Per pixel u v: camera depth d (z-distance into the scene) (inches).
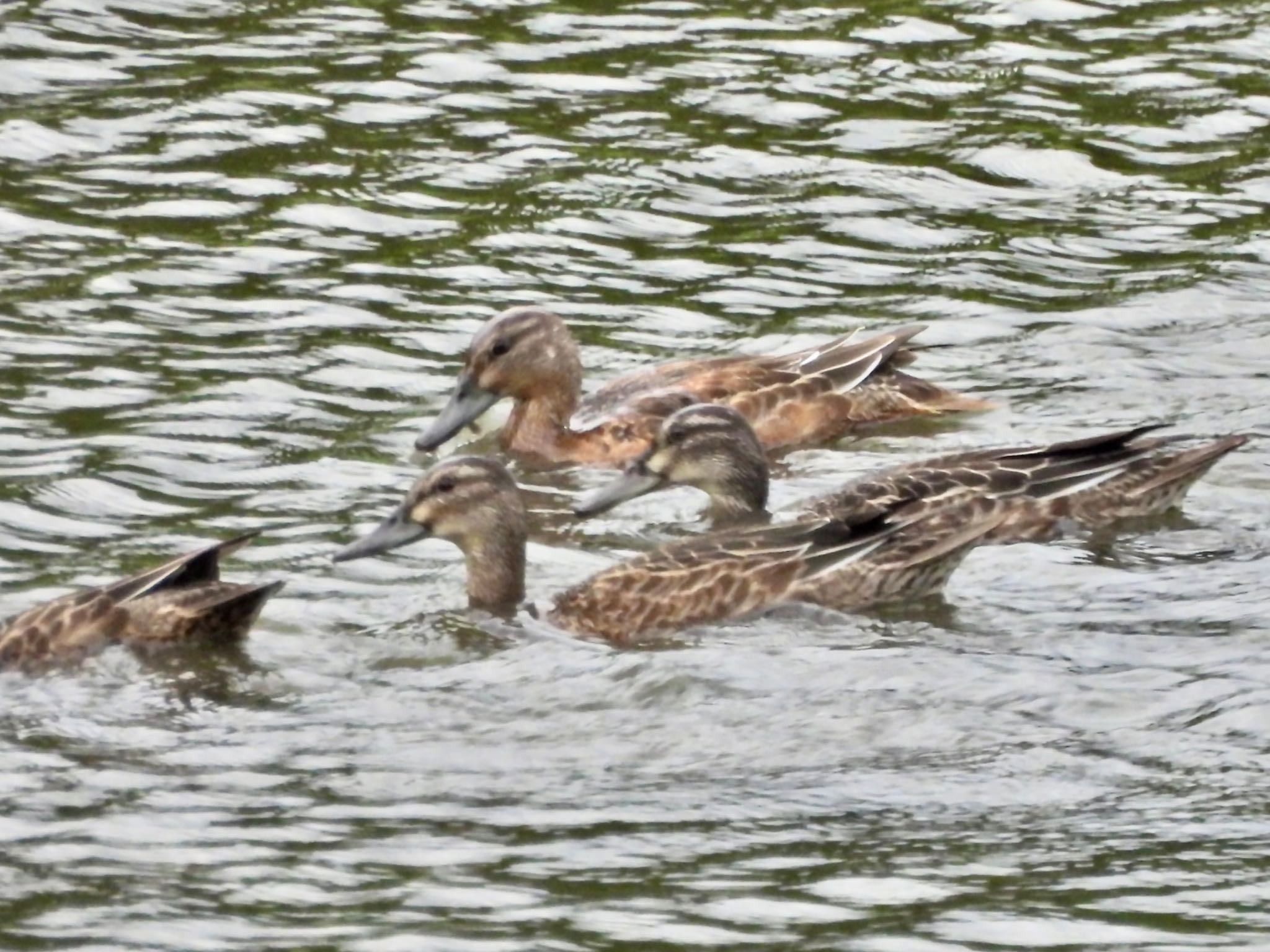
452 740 580.7
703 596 655.8
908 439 805.2
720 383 808.3
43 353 827.4
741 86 1063.6
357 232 938.1
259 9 1145.4
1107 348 853.2
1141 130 1031.0
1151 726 574.9
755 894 503.5
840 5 1154.0
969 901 498.9
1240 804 538.3
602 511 737.6
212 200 959.6
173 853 524.1
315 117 1032.2
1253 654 612.1
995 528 700.7
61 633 623.5
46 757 571.2
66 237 924.6
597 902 500.7
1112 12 1146.7
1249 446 763.4
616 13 1143.6
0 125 1016.9
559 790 553.3
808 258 925.8
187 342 843.4
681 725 585.3
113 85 1061.1
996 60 1093.8
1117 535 701.3
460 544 672.4
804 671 612.1
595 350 856.3
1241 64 1091.3
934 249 934.4
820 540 666.8
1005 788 549.0
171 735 583.5
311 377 821.2
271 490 733.9
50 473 735.7
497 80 1068.5
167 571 633.0
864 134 1024.2
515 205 961.5
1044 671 606.9
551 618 661.3
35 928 491.5
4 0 1139.3
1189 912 492.7
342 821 538.9
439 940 486.0
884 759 564.7
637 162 996.6
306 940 486.6
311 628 647.1
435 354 845.8
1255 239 939.3
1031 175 992.9
